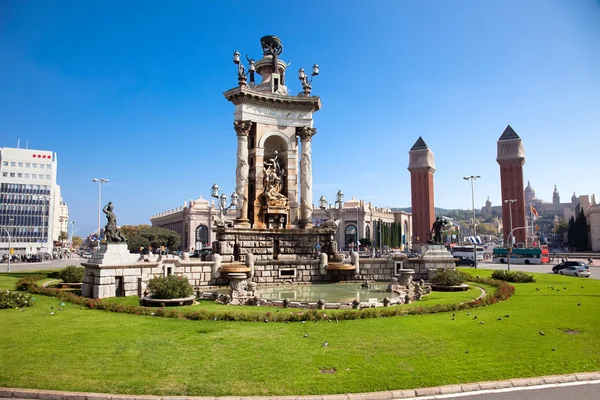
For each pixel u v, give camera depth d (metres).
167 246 123.56
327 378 13.20
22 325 20.02
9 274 44.59
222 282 37.59
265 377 13.26
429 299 28.58
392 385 12.73
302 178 45.50
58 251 150.25
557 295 29.97
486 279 39.22
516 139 135.25
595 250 146.88
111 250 29.27
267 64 47.56
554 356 15.46
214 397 11.83
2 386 12.44
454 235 196.00
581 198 170.25
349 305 25.23
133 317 22.06
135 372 13.64
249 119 43.59
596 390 12.82
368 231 153.25
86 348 16.17
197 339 17.53
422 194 152.38
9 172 146.38
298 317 21.23
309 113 46.12
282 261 39.69
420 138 155.50
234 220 43.06
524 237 132.00
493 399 12.15
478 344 16.89
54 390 12.19
